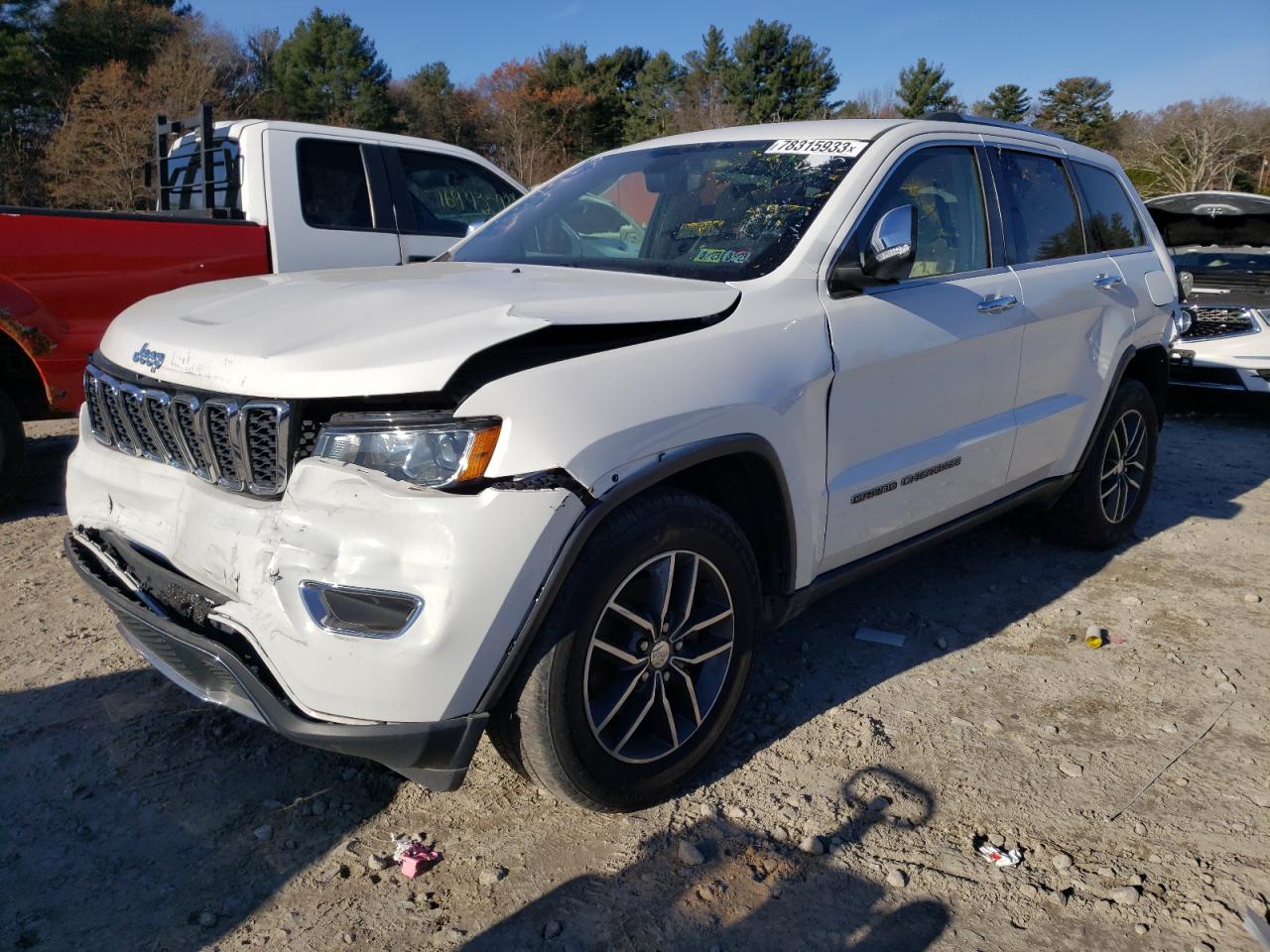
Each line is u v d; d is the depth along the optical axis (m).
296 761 2.98
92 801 2.77
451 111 54.19
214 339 2.52
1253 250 8.56
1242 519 5.54
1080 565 4.75
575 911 2.38
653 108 58.06
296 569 2.24
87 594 4.17
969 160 3.81
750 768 2.99
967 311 3.52
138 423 2.72
